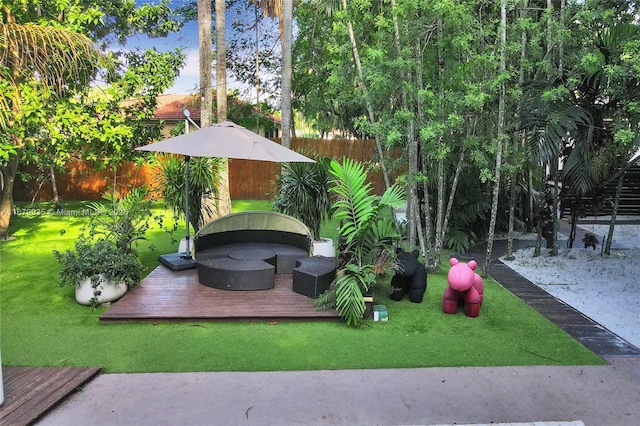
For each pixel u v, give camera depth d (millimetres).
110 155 8055
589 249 7406
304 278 4703
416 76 5496
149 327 4082
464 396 3014
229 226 6105
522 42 5652
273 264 5469
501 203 8383
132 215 5719
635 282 5691
